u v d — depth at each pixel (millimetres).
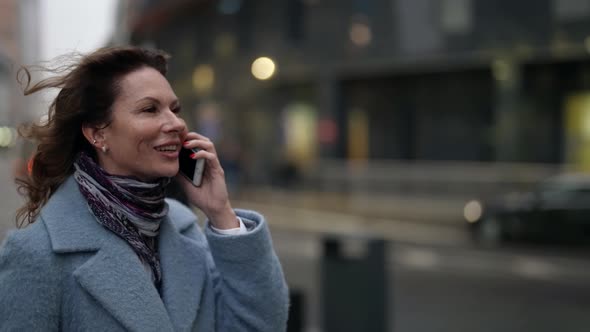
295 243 13578
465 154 21453
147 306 1468
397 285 8875
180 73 30125
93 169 1513
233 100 28500
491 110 20875
